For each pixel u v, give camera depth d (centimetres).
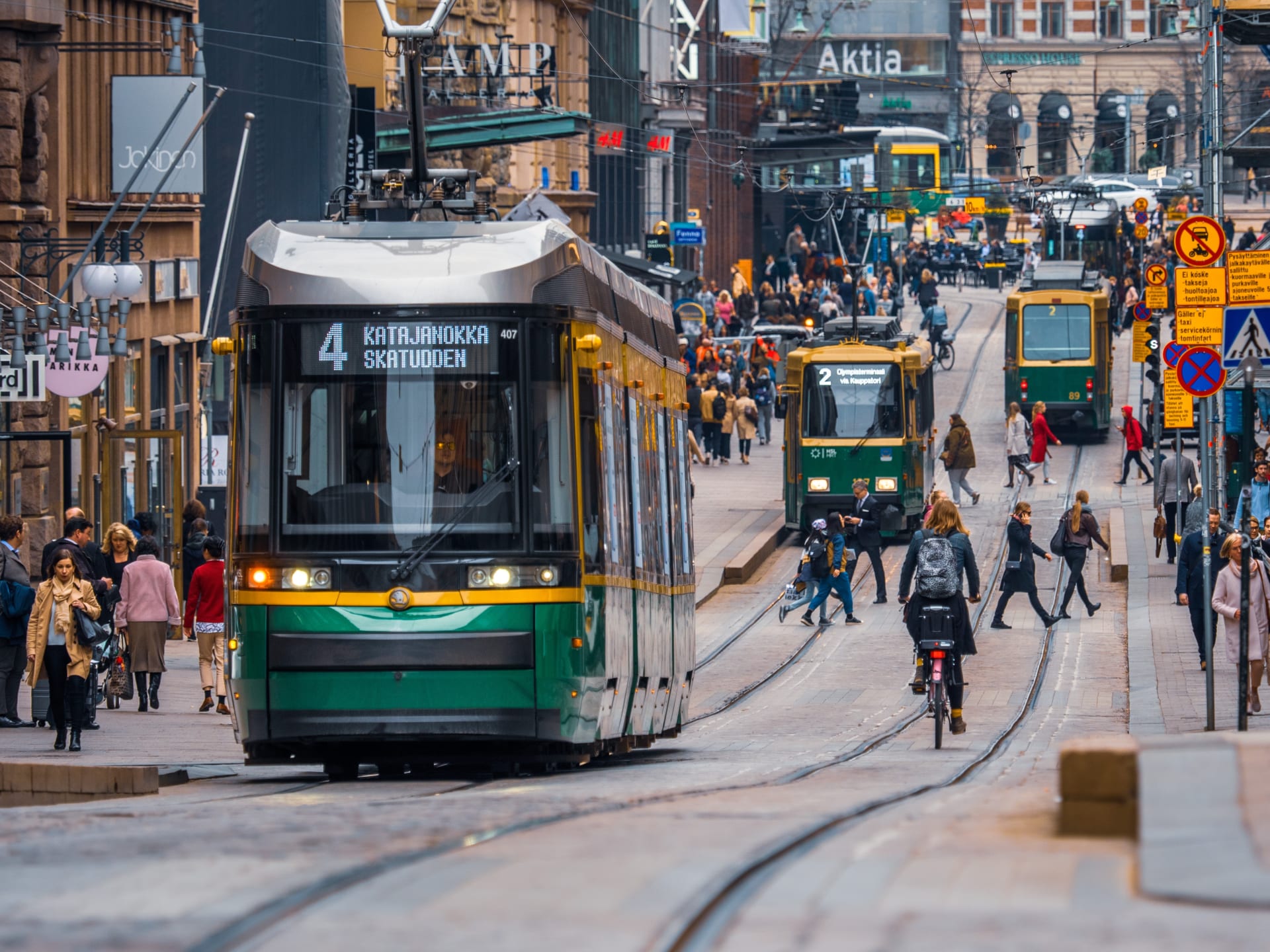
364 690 4738
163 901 2369
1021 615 11306
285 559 4781
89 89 11394
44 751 6044
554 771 5334
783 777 4903
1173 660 9212
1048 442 17025
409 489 4809
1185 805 2573
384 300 4856
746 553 13388
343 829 3166
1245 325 6981
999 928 2095
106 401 11112
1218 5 10981
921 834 2900
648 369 6138
